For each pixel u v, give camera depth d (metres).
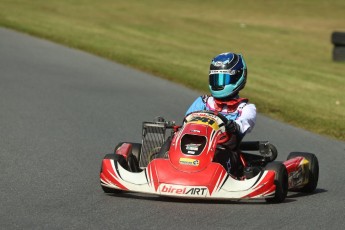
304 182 30.58
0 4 119.81
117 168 27.16
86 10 126.31
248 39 114.25
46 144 39.06
